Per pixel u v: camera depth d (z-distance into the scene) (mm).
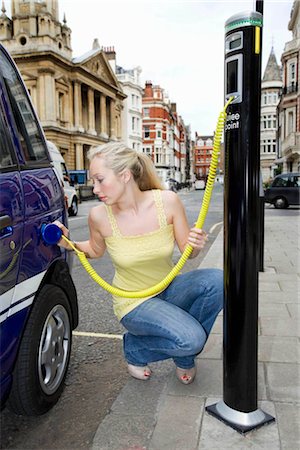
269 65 58031
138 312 2295
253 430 2057
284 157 38781
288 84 38219
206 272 2447
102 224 2311
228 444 1981
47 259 2324
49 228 2285
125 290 2379
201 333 2221
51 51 36750
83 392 2627
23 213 2070
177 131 96375
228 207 2020
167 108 78250
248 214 1967
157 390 2568
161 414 2230
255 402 2121
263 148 58312
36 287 2186
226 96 1978
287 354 2988
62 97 40562
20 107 2398
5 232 1883
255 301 2041
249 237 1980
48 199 2426
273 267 5875
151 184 2381
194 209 19047
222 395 2418
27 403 2129
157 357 2559
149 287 2361
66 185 16312
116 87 52062
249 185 1949
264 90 57812
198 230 2207
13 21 38312
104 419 2277
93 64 45406
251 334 2053
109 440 2102
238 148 1943
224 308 2121
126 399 2469
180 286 2430
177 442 2010
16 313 2002
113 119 52125
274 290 4668
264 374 2682
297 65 36906
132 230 2271
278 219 13711
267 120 58094
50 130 37750
